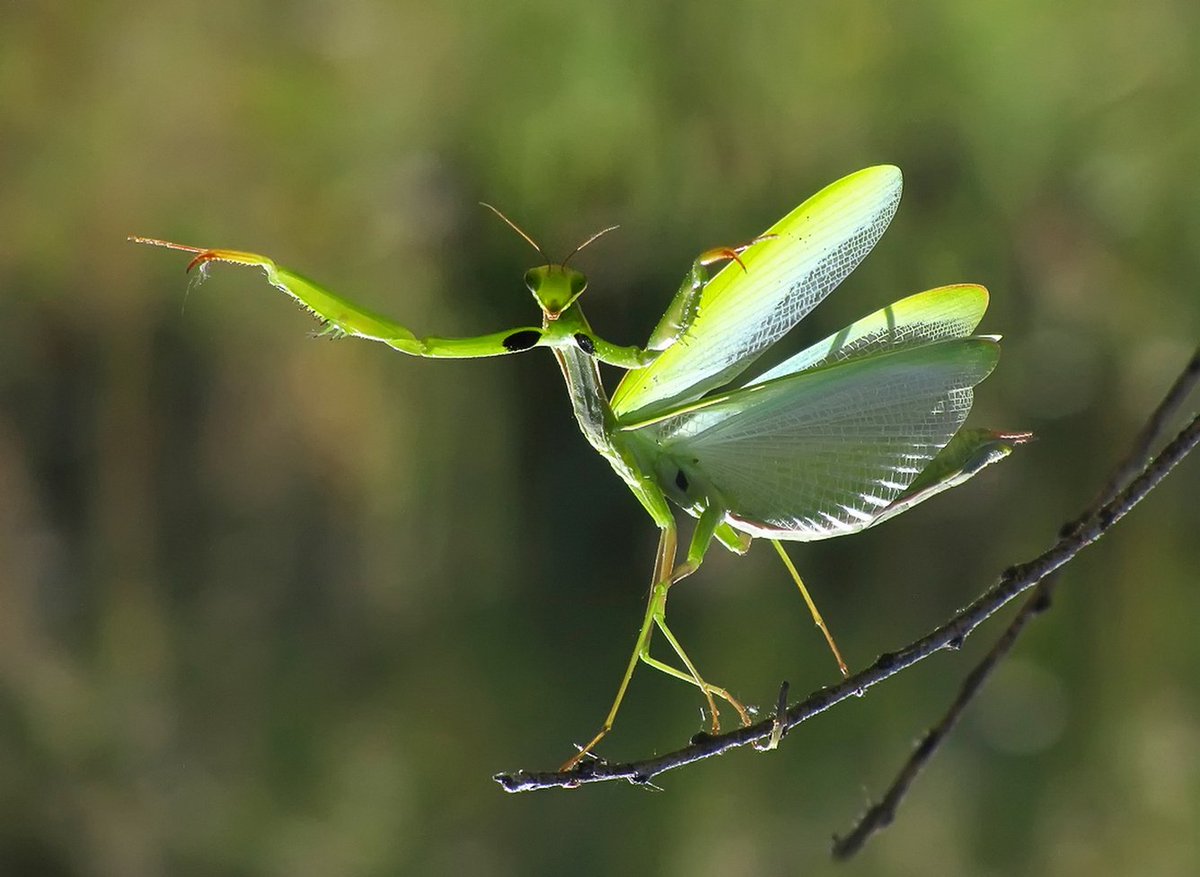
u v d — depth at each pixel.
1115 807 1.25
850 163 1.13
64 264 1.26
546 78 1.13
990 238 1.17
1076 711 1.27
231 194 1.21
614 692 1.26
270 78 1.18
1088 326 1.24
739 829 1.21
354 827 1.29
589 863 1.22
